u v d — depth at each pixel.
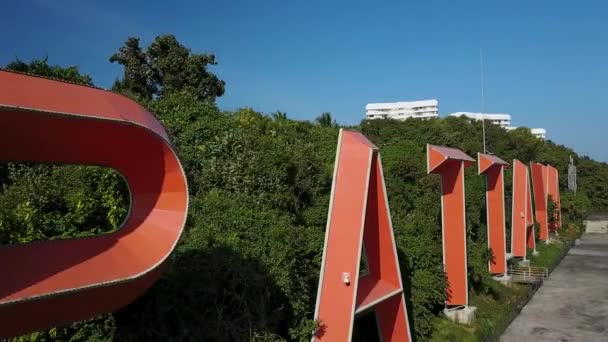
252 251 12.71
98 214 12.55
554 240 45.56
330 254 12.12
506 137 66.06
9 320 5.39
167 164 6.90
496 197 28.28
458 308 20.73
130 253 6.63
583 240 52.41
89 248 6.38
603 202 74.50
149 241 6.84
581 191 71.75
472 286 24.39
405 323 14.23
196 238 12.23
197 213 14.01
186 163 17.83
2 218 10.46
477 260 26.34
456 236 20.67
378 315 14.41
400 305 14.16
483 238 32.12
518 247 33.41
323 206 19.73
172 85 35.03
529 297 27.55
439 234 24.25
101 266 6.17
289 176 19.61
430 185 29.88
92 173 12.80
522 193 33.69
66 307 5.86
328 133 28.77
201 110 20.95
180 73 35.38
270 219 14.92
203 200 15.02
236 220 13.84
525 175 33.91
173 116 20.16
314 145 26.30
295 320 12.55
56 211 12.18
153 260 6.63
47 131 5.86
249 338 11.07
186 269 10.87
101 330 9.94
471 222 31.52
